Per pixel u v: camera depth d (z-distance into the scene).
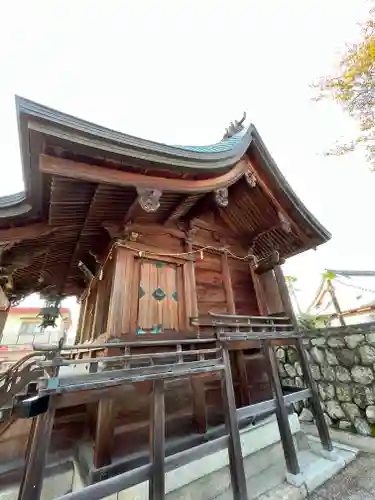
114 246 5.07
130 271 4.97
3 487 3.85
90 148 3.14
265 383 6.01
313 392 5.28
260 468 4.57
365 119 8.30
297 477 4.09
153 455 2.87
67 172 3.18
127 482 2.62
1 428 4.18
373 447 5.31
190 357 4.95
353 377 6.39
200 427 4.39
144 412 4.11
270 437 5.01
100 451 3.42
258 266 7.26
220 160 4.61
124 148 3.39
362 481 4.14
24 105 2.66
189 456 3.11
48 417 2.43
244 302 6.86
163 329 4.85
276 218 6.77
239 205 7.01
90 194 4.09
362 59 7.59
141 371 3.14
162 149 3.74
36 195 3.63
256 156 5.86
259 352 6.27
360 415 6.12
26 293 8.63
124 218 5.07
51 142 2.95
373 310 9.52
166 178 4.11
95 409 4.01
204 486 3.87
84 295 9.38
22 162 3.08
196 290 5.94
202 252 6.44
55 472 4.01
